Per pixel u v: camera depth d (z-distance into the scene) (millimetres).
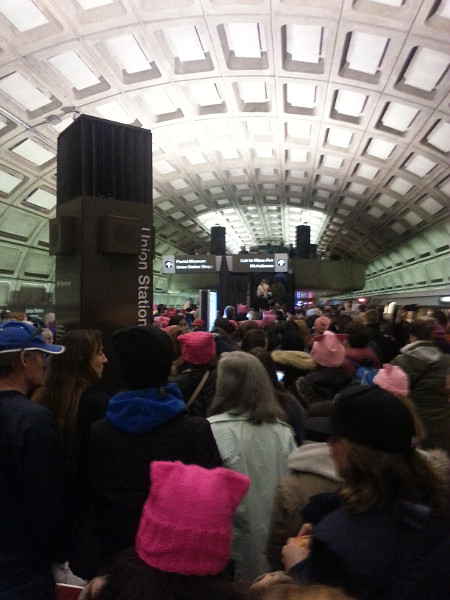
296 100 16828
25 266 23828
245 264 21734
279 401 3410
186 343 3730
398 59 12781
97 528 2094
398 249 32719
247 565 2432
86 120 5035
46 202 21500
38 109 15477
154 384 2238
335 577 1371
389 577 1309
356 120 17266
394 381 2693
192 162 23047
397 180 22062
